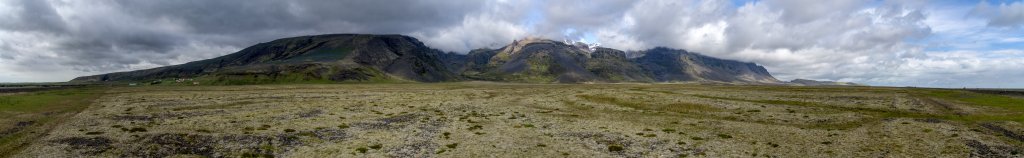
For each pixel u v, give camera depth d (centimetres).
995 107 7638
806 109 7662
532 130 5450
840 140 4641
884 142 4494
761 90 13725
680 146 4403
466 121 6347
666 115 7194
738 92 12156
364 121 6303
